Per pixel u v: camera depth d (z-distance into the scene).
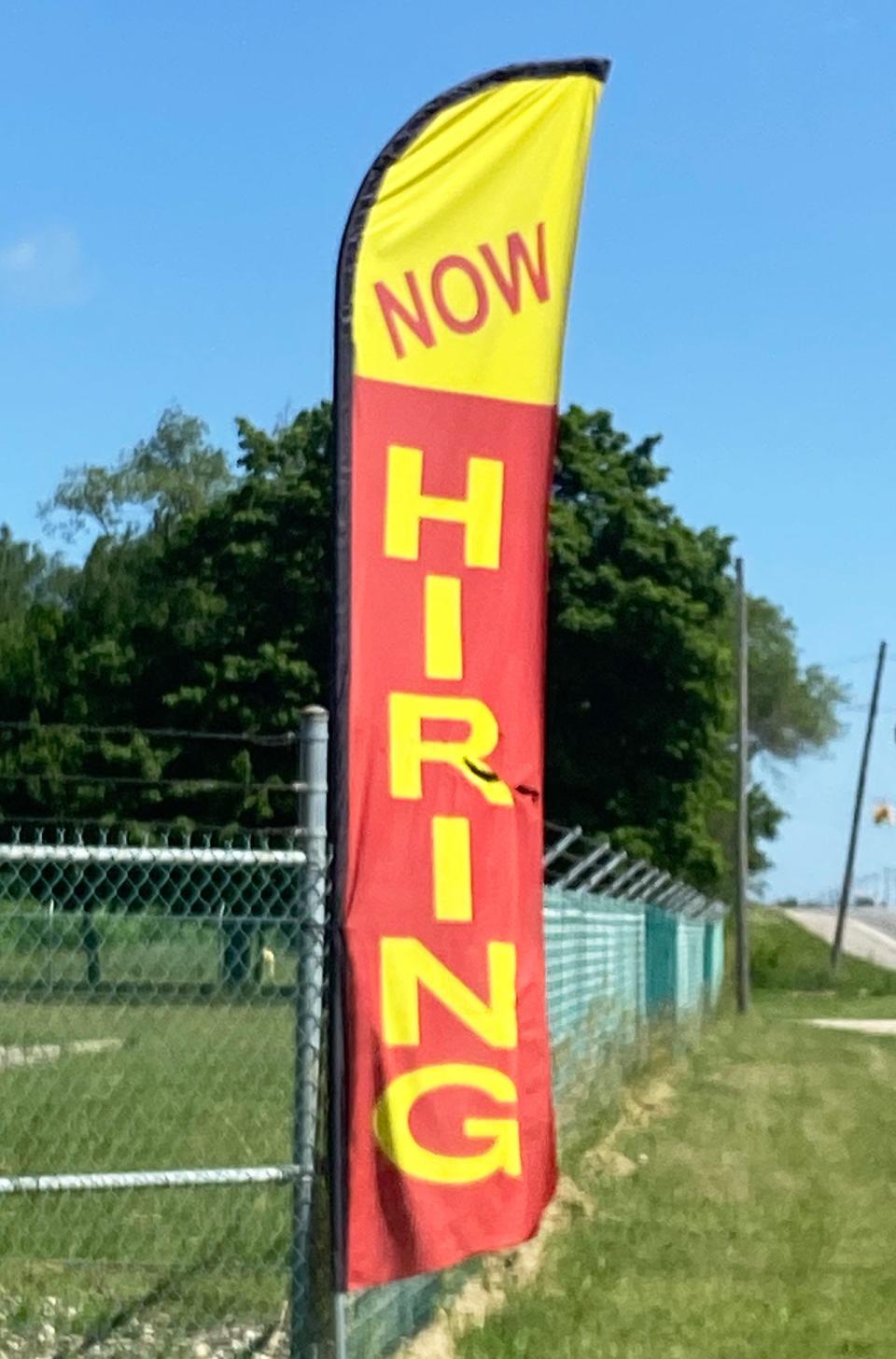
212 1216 8.91
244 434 37.06
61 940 7.52
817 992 54.94
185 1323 7.38
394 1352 7.52
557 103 6.59
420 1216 6.16
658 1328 8.55
